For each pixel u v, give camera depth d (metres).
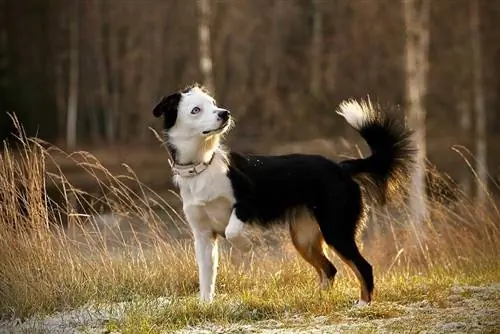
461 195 13.45
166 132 9.62
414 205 13.43
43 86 47.84
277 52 45.31
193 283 11.07
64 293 10.24
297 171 9.62
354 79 42.09
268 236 13.09
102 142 45.72
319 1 43.44
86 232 11.41
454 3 34.34
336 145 36.34
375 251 12.80
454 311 8.59
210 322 8.72
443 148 37.38
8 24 48.19
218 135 9.45
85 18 47.97
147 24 46.12
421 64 27.64
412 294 9.62
